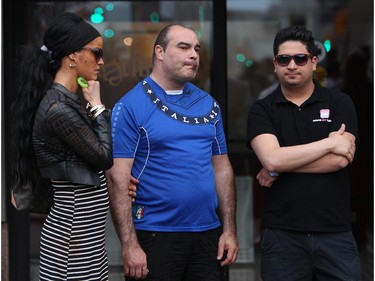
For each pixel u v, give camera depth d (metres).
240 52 8.12
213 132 5.84
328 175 5.72
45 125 5.04
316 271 5.82
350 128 5.78
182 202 5.65
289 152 5.65
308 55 5.76
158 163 5.69
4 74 7.60
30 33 7.84
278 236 5.81
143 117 5.69
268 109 5.91
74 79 5.20
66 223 5.13
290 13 8.15
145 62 8.02
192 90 5.93
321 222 5.72
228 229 6.00
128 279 5.77
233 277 8.23
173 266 5.73
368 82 8.26
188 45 5.70
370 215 8.33
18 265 7.80
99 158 5.07
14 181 5.27
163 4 8.01
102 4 7.99
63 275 5.16
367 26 8.23
